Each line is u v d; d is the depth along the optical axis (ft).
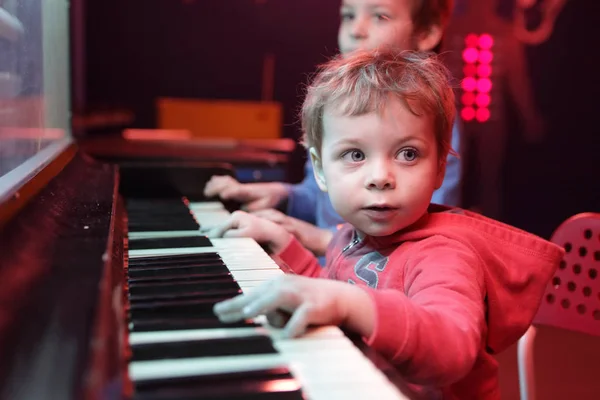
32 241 1.96
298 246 3.43
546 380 5.49
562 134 11.70
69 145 4.65
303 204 5.31
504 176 11.63
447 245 2.55
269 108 11.29
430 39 4.70
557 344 6.47
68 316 1.37
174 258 2.76
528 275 2.71
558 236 3.34
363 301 1.88
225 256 2.84
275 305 1.82
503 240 2.73
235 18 12.71
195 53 12.69
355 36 4.51
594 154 11.81
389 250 2.73
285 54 12.97
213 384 1.47
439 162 2.77
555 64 11.46
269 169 7.85
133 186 4.82
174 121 11.12
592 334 3.18
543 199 11.86
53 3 4.34
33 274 1.67
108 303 1.53
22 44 2.94
